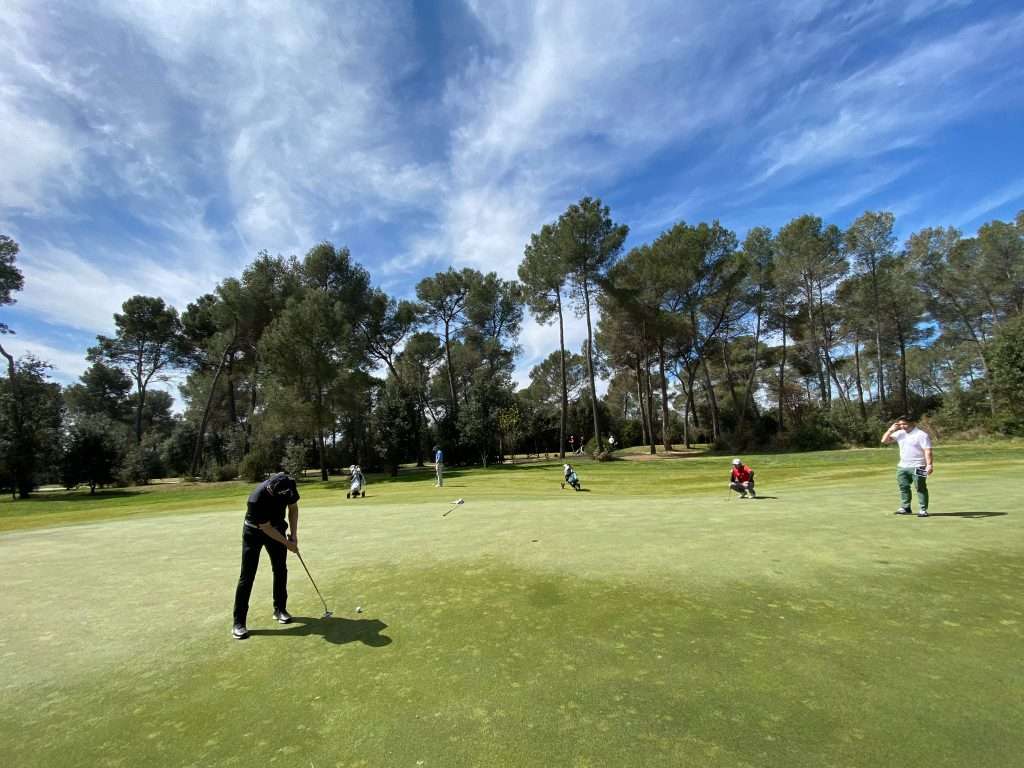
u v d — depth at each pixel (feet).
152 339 179.11
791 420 154.92
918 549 22.39
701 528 29.58
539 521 35.09
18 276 126.82
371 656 14.62
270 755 10.23
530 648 14.56
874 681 11.89
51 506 92.22
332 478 133.08
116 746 10.86
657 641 14.57
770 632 14.82
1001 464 63.00
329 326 121.70
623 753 9.66
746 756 9.39
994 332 128.57
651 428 150.82
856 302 143.02
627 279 144.36
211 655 15.33
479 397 145.18
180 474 177.37
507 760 9.62
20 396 123.13
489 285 168.86
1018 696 11.01
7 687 13.88
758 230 145.59
